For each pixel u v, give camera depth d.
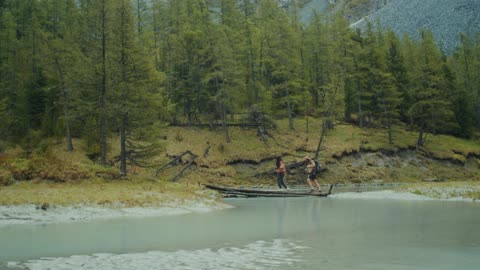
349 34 66.44
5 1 67.38
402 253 9.38
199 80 55.75
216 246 10.34
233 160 48.50
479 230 12.95
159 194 21.64
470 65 85.06
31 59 54.97
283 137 55.25
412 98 66.06
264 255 9.19
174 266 8.16
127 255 9.25
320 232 12.60
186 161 46.41
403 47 84.69
